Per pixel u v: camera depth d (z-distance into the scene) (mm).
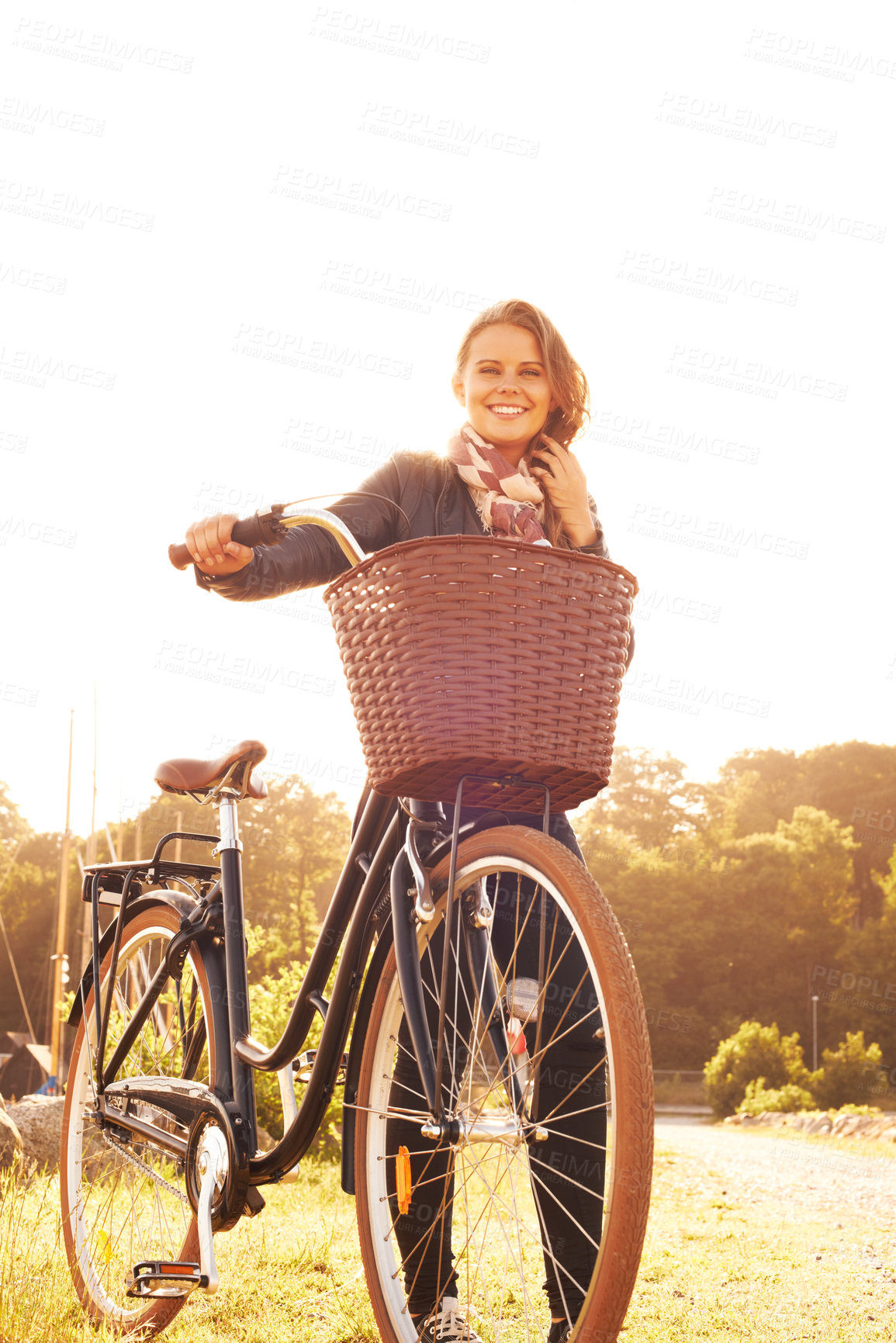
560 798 1974
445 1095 2006
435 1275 2258
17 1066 31141
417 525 2594
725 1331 3229
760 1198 7668
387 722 1829
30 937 66500
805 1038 64375
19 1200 4086
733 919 67938
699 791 76688
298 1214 5109
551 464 2482
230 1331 2893
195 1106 2580
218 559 2246
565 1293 2109
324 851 65188
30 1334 2570
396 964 2236
